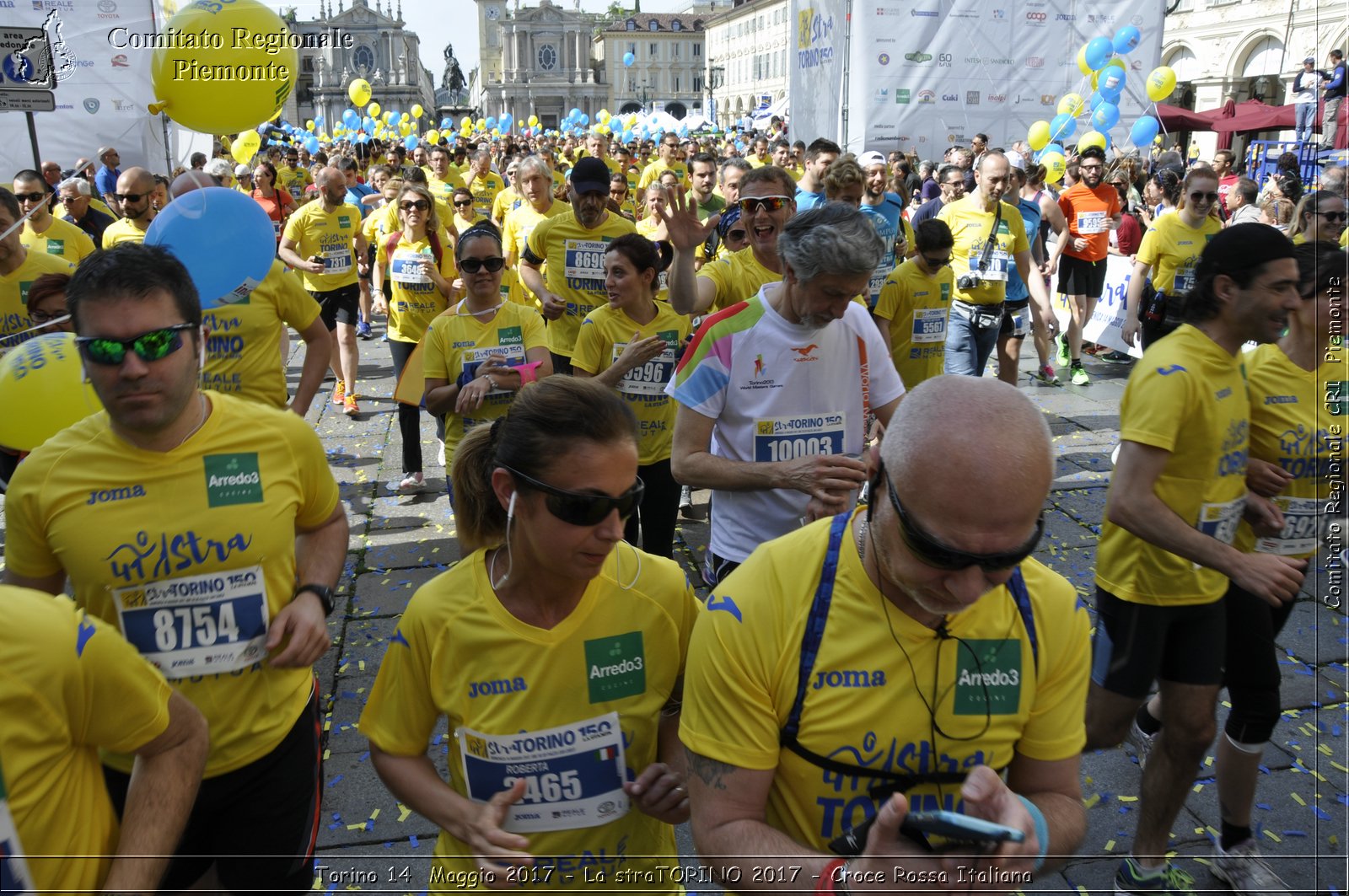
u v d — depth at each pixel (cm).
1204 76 1917
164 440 207
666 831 189
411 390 462
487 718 175
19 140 1102
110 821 157
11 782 137
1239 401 254
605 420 161
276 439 221
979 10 1353
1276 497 269
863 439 300
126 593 206
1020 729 149
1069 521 575
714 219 386
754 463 280
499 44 10031
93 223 911
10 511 207
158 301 192
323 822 322
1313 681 380
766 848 140
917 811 142
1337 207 236
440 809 175
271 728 219
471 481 184
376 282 817
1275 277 235
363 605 485
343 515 248
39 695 139
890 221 700
